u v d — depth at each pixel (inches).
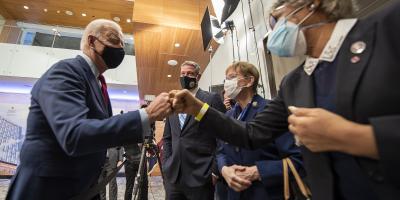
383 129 16.0
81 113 31.4
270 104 35.9
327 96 24.1
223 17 137.9
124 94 356.2
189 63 79.0
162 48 199.3
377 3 50.3
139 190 95.0
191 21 171.0
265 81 103.0
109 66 45.4
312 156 25.0
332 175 22.9
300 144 26.9
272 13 32.1
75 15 331.9
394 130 15.7
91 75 40.1
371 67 20.0
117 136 30.1
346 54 22.8
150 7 169.2
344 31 24.7
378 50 20.1
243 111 55.2
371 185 19.7
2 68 290.4
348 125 17.7
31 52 305.6
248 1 126.7
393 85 18.1
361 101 19.7
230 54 158.9
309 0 27.4
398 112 17.6
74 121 29.7
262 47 107.8
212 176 61.5
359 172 20.8
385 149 15.6
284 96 30.8
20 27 329.7
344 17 26.5
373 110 18.7
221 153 58.4
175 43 190.4
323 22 26.9
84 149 29.3
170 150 73.4
